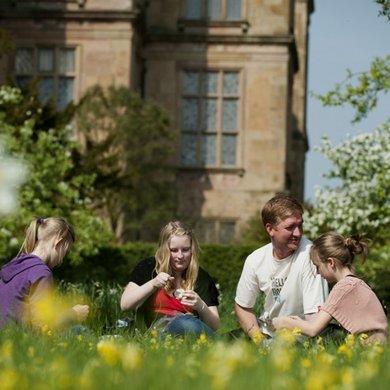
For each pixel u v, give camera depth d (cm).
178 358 592
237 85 4406
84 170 3158
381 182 2272
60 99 4125
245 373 484
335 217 2328
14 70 4128
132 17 4078
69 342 676
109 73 4088
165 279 983
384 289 1959
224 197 4353
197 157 4394
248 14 4403
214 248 2967
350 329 884
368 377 487
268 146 4375
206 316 991
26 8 4119
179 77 4409
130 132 3781
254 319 1003
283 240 966
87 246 2630
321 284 970
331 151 2341
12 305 881
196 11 4438
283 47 4388
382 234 2312
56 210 2597
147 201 3831
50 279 891
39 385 436
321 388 445
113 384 443
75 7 4100
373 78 1778
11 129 2706
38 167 2583
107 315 1279
